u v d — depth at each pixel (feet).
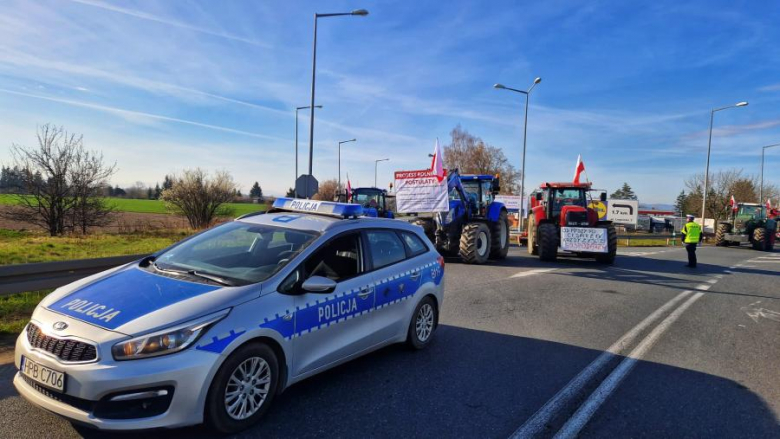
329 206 14.89
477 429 11.02
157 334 9.11
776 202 196.34
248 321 10.30
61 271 18.70
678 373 15.51
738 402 13.19
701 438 11.03
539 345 18.07
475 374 14.62
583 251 45.21
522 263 45.09
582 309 24.91
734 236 86.48
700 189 176.76
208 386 9.51
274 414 11.27
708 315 24.63
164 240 61.00
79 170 71.15
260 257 12.46
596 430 11.25
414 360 15.70
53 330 9.39
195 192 91.86
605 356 17.01
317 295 12.11
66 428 10.00
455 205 43.73
